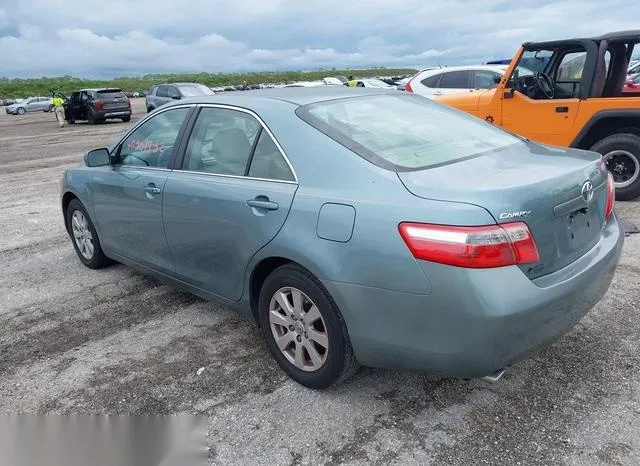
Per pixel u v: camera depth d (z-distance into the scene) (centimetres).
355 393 307
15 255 589
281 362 324
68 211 536
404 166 277
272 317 320
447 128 343
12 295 479
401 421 282
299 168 300
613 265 301
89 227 506
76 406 312
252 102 346
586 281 270
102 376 341
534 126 699
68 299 463
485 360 242
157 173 396
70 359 365
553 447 258
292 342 316
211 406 305
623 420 273
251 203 313
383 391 307
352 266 263
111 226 460
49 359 366
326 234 274
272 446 270
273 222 300
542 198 253
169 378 335
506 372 319
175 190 371
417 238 243
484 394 301
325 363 294
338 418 287
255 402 306
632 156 640
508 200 242
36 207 823
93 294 471
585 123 659
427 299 244
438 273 239
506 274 237
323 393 309
